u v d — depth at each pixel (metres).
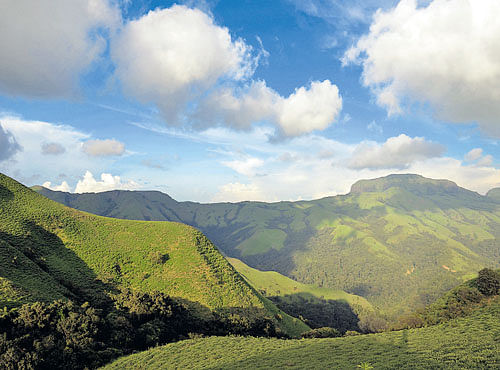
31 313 31.70
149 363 31.67
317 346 32.44
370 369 21.61
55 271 53.72
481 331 29.61
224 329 54.12
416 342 29.58
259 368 26.00
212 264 75.25
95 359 32.91
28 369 26.42
